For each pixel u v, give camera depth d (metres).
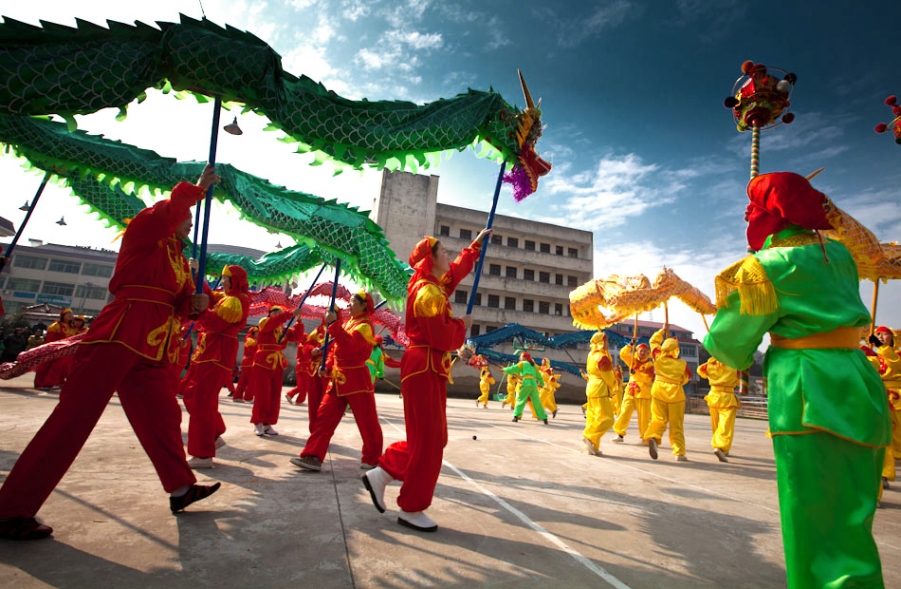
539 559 2.34
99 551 2.10
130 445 4.49
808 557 1.56
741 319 1.87
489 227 3.68
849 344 1.73
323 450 4.11
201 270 3.13
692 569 2.34
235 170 5.88
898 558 2.75
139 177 5.11
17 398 7.65
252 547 2.26
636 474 4.96
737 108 3.22
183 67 2.86
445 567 2.16
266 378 5.97
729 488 4.50
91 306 38.12
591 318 7.76
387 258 6.38
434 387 2.81
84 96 2.71
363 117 3.29
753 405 22.69
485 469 4.70
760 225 2.05
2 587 1.70
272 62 3.04
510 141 3.88
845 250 1.92
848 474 1.58
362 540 2.45
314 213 5.98
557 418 13.86
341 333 4.26
